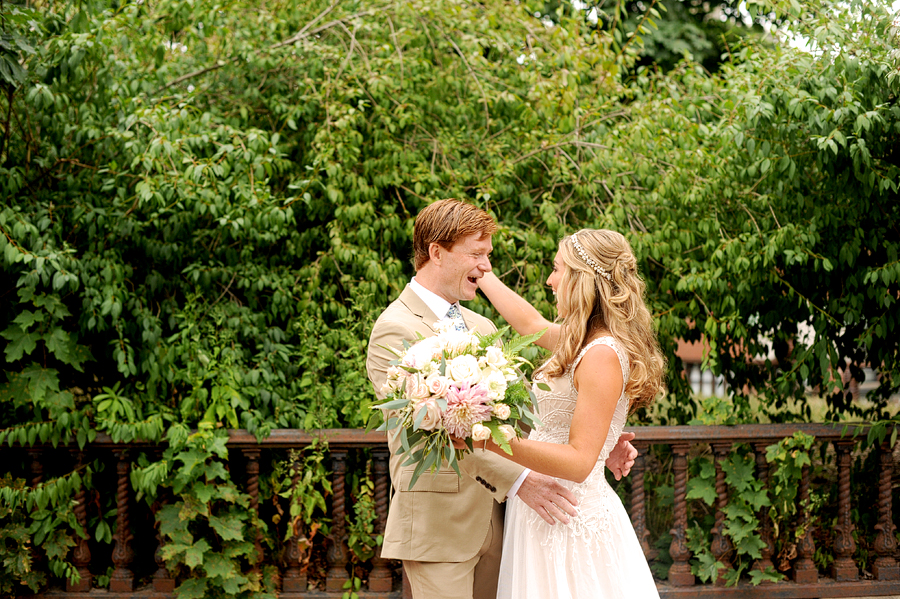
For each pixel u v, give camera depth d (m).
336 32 3.66
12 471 3.31
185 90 3.69
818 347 3.34
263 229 3.21
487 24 3.66
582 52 3.55
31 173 3.26
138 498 3.05
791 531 3.36
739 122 3.10
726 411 3.40
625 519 2.20
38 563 3.20
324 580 3.33
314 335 3.35
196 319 3.33
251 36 3.54
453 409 1.70
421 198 3.41
